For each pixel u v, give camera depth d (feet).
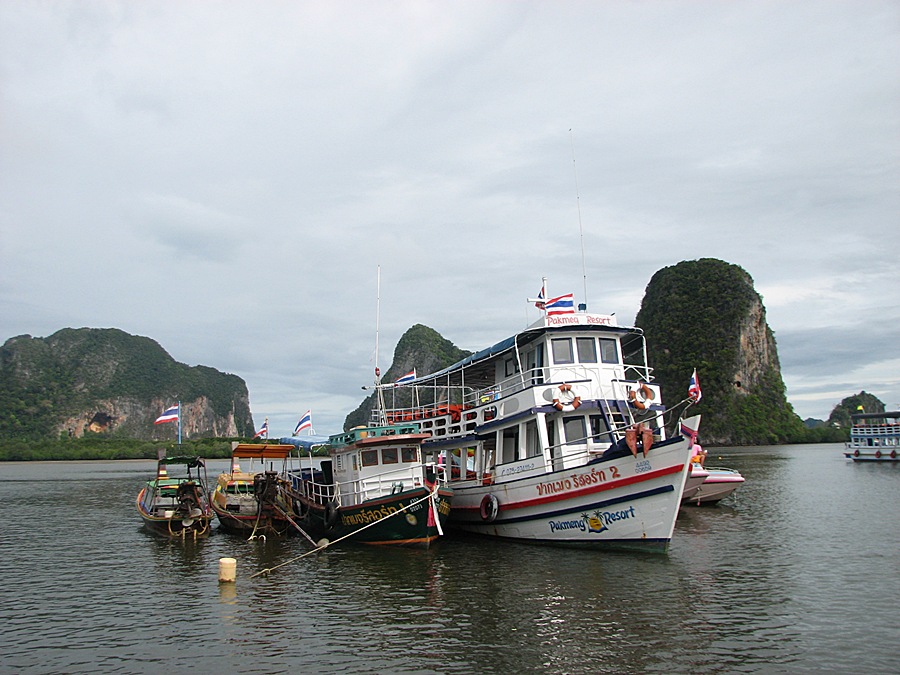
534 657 37.42
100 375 601.62
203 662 38.24
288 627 44.37
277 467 137.80
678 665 35.91
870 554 65.31
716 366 434.71
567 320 70.28
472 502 76.38
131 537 89.10
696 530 81.71
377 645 40.16
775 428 429.79
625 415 68.28
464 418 82.74
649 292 503.20
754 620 43.29
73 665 38.32
